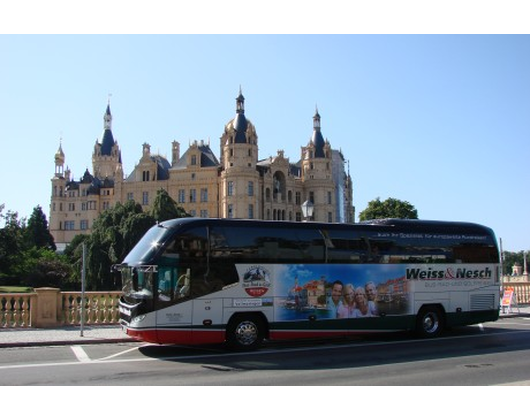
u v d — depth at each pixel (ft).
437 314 61.57
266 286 51.88
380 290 57.98
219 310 49.52
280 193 429.79
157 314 47.21
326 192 443.73
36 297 65.62
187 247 49.14
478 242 65.72
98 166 574.97
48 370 39.42
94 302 68.44
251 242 51.93
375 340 58.39
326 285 54.95
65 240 522.06
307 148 451.94
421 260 61.11
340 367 40.19
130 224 237.66
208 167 422.82
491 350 49.34
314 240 55.21
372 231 58.90
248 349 50.47
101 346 53.36
